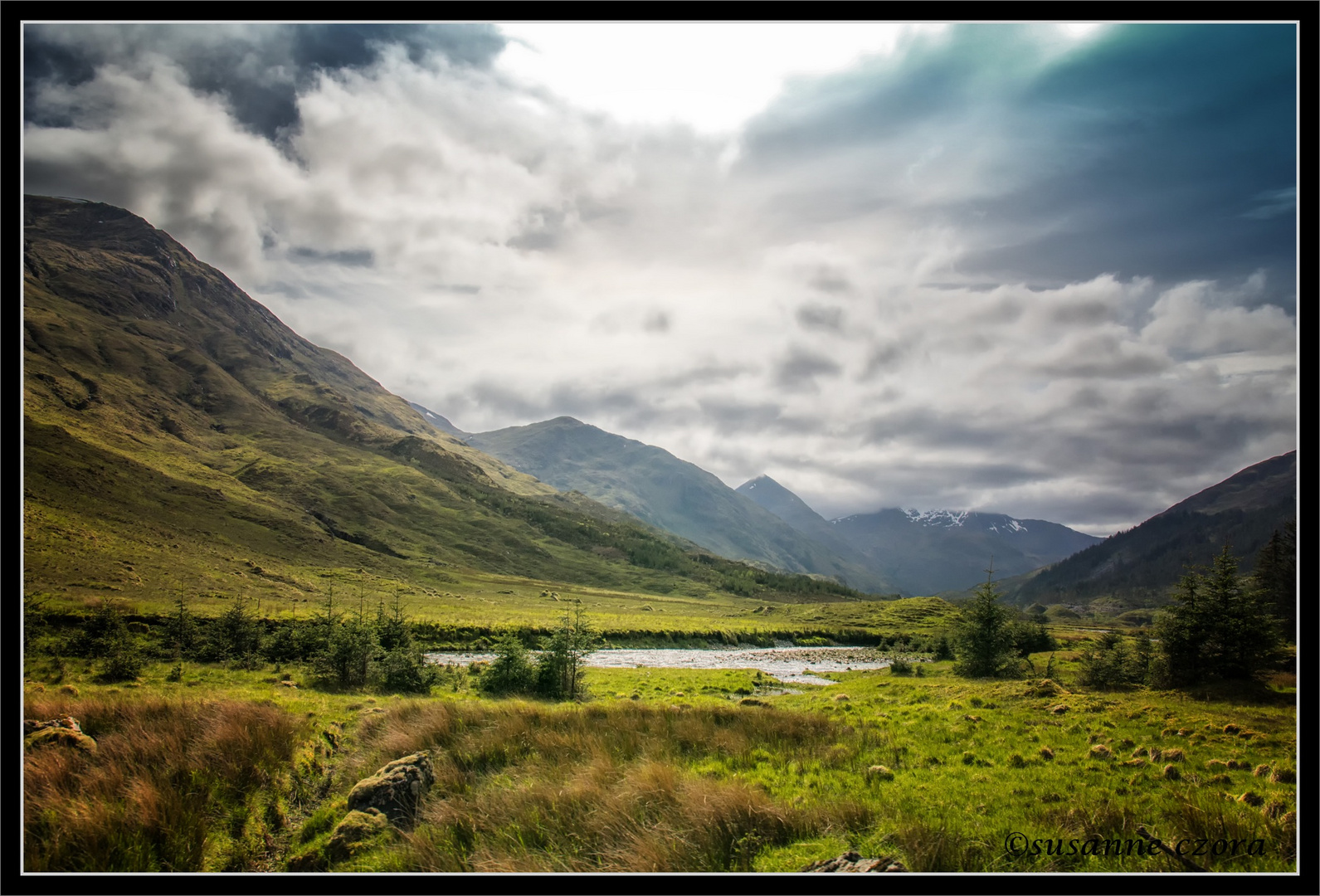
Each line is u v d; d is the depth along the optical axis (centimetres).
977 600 4519
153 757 1355
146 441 19425
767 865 1013
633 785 1309
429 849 1083
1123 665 3369
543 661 3659
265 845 1191
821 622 13350
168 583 8581
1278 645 2881
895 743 2020
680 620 12262
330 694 3130
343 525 18738
